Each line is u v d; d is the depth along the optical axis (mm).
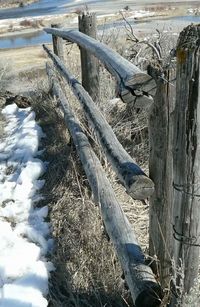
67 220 4242
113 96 6578
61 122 6641
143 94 2611
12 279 3641
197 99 2105
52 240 4105
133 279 2678
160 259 2779
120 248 2936
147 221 3959
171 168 2604
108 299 3213
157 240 2777
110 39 8406
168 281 2738
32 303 3273
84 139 4637
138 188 2705
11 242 4098
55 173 5262
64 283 3496
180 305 2436
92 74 5301
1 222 4410
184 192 2283
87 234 3850
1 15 57562
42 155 6023
